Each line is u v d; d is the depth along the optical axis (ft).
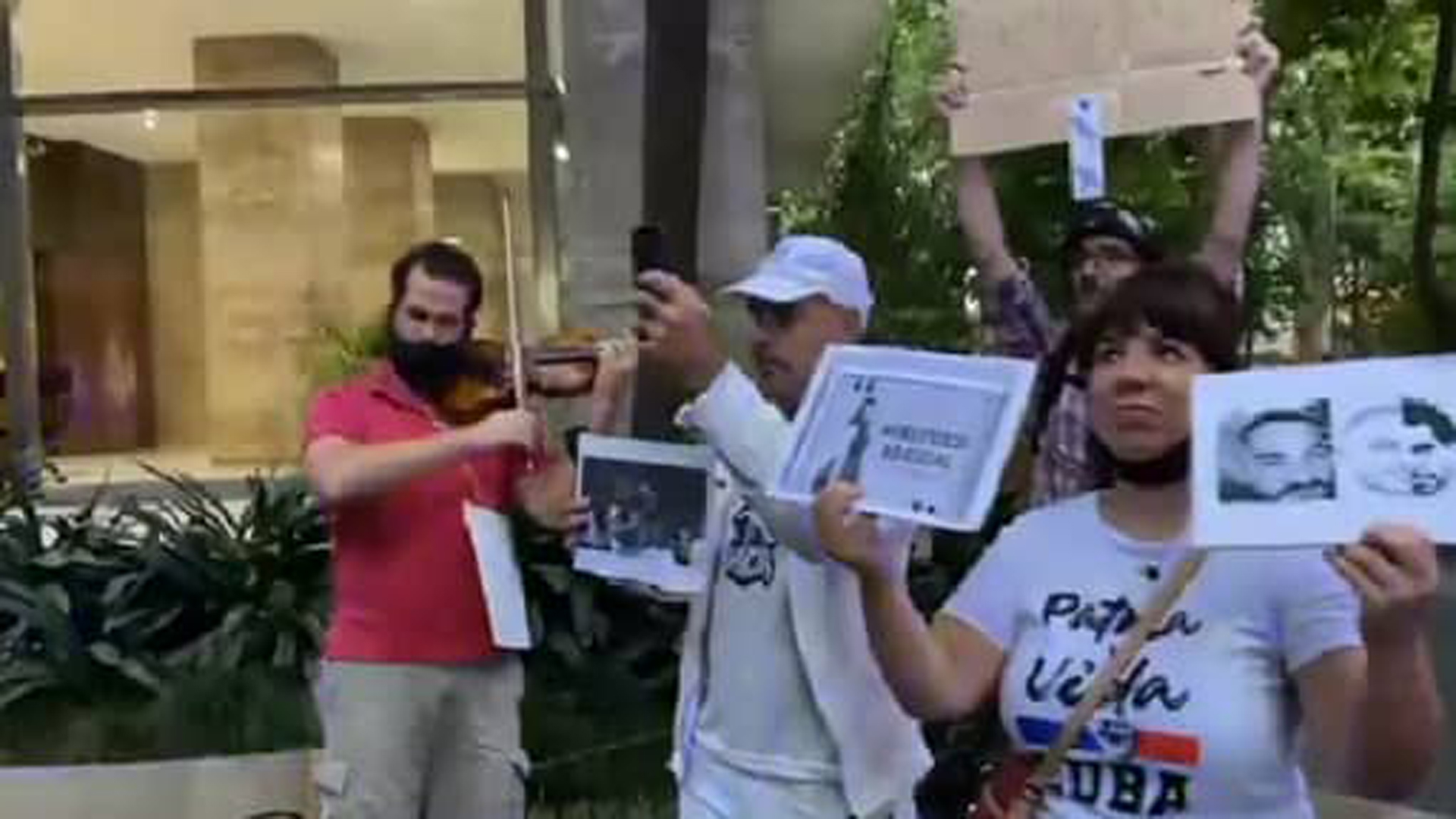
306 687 22.03
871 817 11.63
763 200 24.70
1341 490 7.29
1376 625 7.23
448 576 14.76
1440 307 18.99
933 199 26.12
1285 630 8.23
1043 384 11.71
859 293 11.84
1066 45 14.98
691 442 14.17
